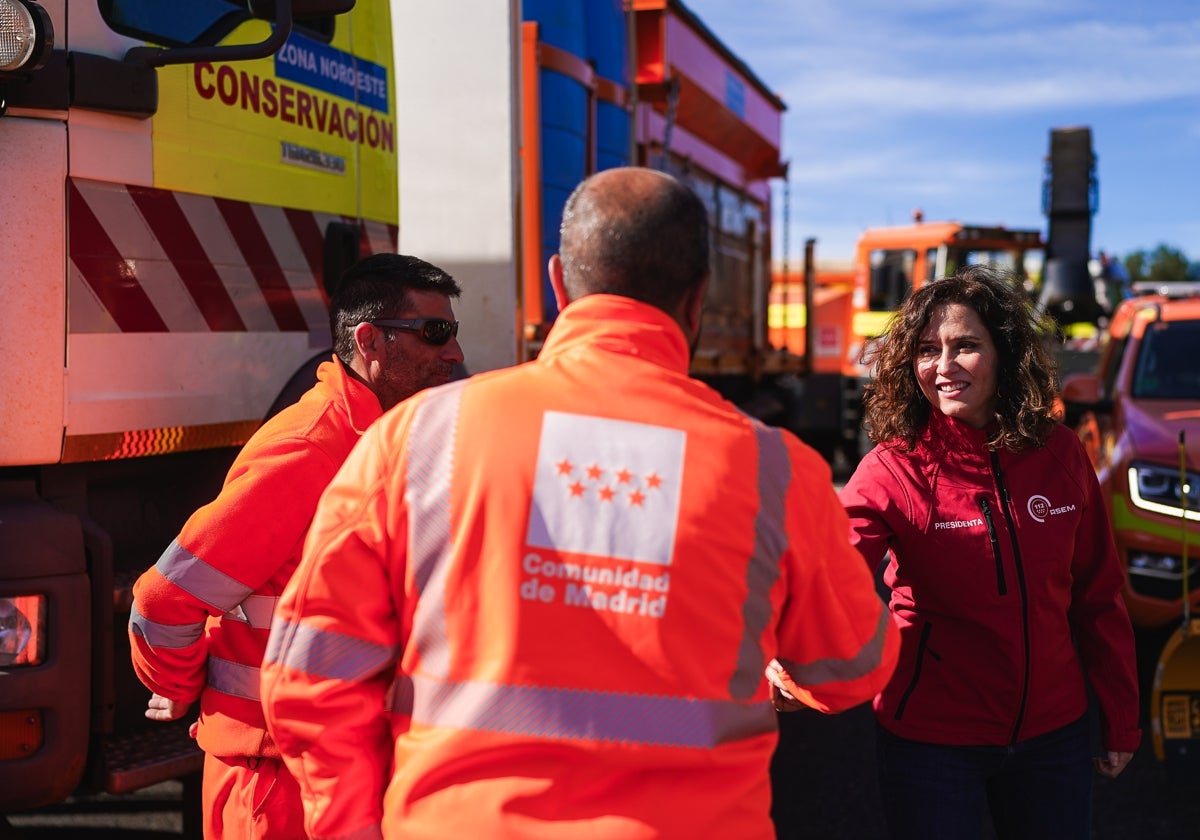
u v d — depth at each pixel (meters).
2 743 2.38
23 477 2.60
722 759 1.39
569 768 1.36
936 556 2.25
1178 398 5.89
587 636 1.38
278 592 2.05
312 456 2.02
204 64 2.93
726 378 10.00
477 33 4.22
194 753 2.59
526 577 1.40
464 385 1.52
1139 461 5.25
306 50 3.37
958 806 2.26
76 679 2.44
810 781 4.55
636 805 1.35
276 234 3.21
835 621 1.55
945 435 2.32
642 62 7.34
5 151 2.48
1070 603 2.36
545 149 5.48
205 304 2.94
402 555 1.47
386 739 1.54
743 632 1.43
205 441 2.95
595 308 1.52
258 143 3.14
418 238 4.28
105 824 4.05
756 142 9.98
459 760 1.38
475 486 1.43
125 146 2.69
